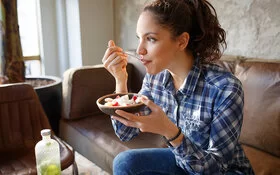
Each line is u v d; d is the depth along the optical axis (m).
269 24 1.81
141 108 0.88
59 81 2.40
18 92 1.66
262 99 1.46
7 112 1.61
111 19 3.03
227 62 1.69
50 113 2.26
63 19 2.97
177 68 1.01
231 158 0.94
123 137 1.16
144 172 1.05
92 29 2.91
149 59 0.94
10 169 1.36
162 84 1.13
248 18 1.93
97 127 1.84
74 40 2.92
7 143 1.58
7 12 2.08
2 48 2.12
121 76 1.10
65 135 2.01
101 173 1.98
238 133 0.91
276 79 1.42
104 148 1.63
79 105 2.01
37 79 2.59
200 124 0.99
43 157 1.13
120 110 0.82
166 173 1.06
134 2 2.72
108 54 1.09
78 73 1.99
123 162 1.05
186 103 1.03
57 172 1.13
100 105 0.89
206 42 0.99
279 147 1.40
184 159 0.87
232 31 2.04
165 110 1.13
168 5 0.89
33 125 1.68
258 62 1.55
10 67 2.15
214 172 0.88
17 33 2.18
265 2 1.81
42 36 3.01
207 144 1.00
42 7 2.95
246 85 1.54
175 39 0.93
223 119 0.89
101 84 2.12
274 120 1.40
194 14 0.96
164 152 1.11
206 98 0.97
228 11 2.04
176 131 0.84
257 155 1.44
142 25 0.91
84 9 2.82
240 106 0.90
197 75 1.00
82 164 2.11
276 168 1.33
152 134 1.66
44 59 3.07
